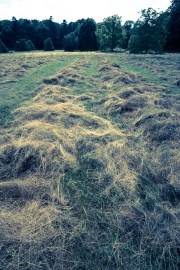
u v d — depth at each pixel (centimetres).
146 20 3388
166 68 1369
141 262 175
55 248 182
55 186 261
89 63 1627
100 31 4700
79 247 186
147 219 208
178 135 387
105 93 716
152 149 359
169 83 886
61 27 8450
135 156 317
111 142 363
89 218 215
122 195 242
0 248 180
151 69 1319
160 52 3694
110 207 229
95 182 267
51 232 195
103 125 452
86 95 680
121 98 626
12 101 615
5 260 173
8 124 454
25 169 296
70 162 306
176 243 187
